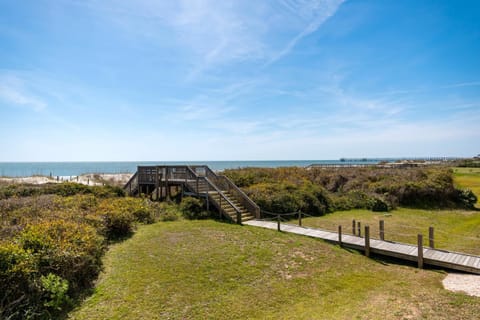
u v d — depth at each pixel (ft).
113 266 22.85
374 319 15.20
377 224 41.75
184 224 39.11
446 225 41.22
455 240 32.73
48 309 15.93
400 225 41.09
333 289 19.75
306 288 19.85
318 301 17.93
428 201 57.72
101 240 24.91
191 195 48.85
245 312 16.52
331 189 69.87
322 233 34.04
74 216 28.81
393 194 58.59
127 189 56.54
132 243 29.25
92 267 20.62
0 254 15.33
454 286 20.01
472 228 39.27
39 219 26.20
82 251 19.92
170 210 45.32
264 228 37.17
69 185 46.39
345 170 81.00
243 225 38.91
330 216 48.49
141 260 24.29
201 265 23.52
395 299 17.75
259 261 24.86
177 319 15.67
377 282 21.02
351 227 39.68
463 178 95.35
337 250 28.60
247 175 64.49
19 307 14.85
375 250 27.27
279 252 27.35
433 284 20.59
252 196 49.26
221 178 50.29
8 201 33.99
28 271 15.70
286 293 19.04
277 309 16.90
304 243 30.48
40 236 18.97
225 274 21.91
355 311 16.31
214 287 19.70
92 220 28.73
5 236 20.93
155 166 53.16
